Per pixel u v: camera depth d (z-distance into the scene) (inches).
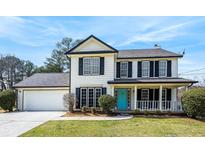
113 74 861.8
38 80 1025.5
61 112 876.6
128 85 854.5
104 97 786.8
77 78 881.5
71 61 890.7
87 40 882.8
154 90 912.3
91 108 815.1
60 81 1002.7
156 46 1090.1
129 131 472.7
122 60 937.5
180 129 502.9
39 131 466.0
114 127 517.7
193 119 692.1
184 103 741.9
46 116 734.5
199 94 698.2
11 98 943.0
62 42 1996.8
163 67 917.2
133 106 900.6
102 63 870.4
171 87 906.1
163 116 755.4
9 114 804.0
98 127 516.1
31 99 983.0
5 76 2138.3
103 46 874.8
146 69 925.8
